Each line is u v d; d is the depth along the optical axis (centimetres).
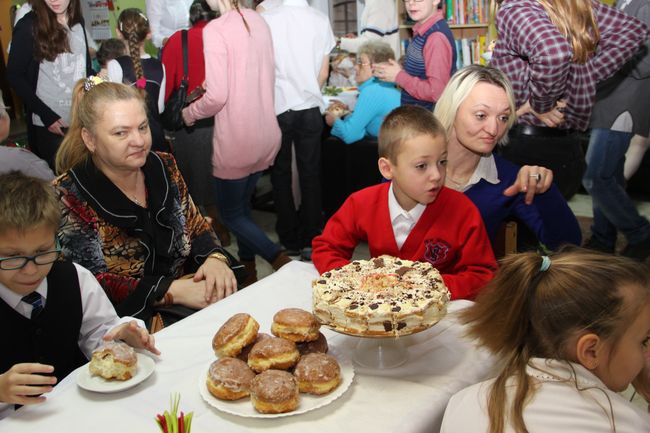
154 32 455
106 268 185
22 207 124
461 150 187
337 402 114
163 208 192
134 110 174
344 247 174
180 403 116
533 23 229
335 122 380
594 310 96
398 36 487
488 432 96
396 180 159
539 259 103
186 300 180
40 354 144
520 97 243
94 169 180
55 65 332
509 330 104
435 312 121
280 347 117
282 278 168
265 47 303
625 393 227
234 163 303
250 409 111
